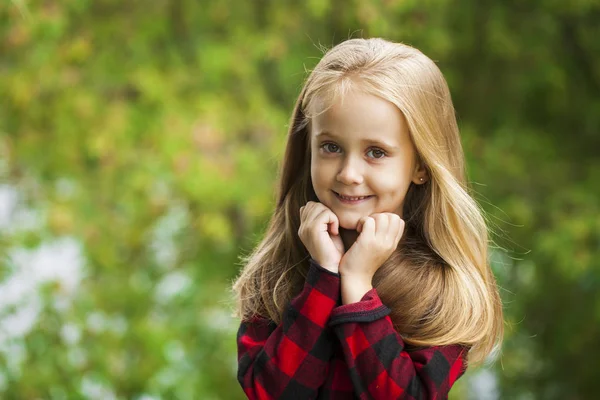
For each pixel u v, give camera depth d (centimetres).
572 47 858
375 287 244
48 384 720
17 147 739
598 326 852
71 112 716
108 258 747
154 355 752
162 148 703
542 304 891
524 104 869
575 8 779
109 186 740
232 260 813
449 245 246
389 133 232
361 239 236
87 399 731
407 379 227
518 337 895
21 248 713
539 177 848
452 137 252
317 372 233
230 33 763
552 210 816
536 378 920
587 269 752
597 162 861
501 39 784
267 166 735
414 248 250
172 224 802
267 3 771
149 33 749
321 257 237
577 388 905
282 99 808
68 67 724
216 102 729
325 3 706
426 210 247
